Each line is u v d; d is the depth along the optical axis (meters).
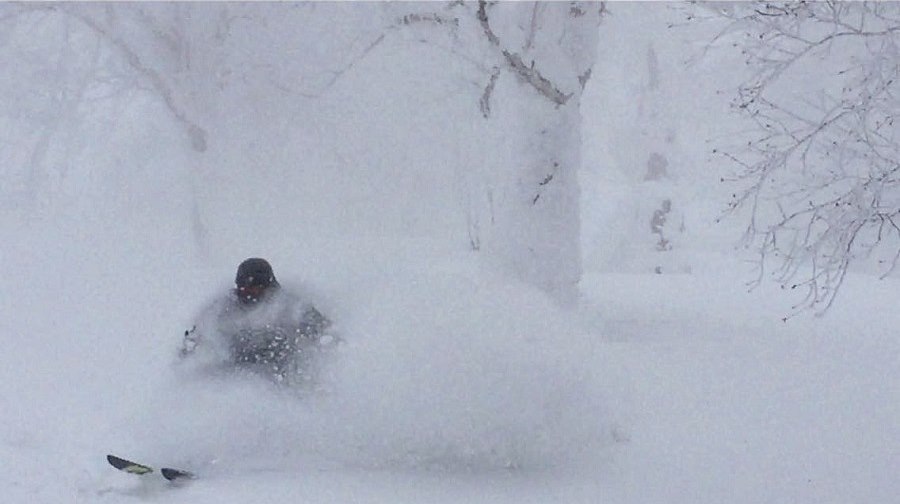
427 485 7.18
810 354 12.70
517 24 13.70
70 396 9.36
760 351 12.83
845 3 8.80
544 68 13.72
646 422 9.01
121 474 7.20
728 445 8.31
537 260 13.95
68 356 11.13
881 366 11.84
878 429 8.85
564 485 7.24
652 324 15.70
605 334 13.77
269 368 8.26
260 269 8.41
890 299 19.94
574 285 14.27
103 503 6.55
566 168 14.09
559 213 14.06
